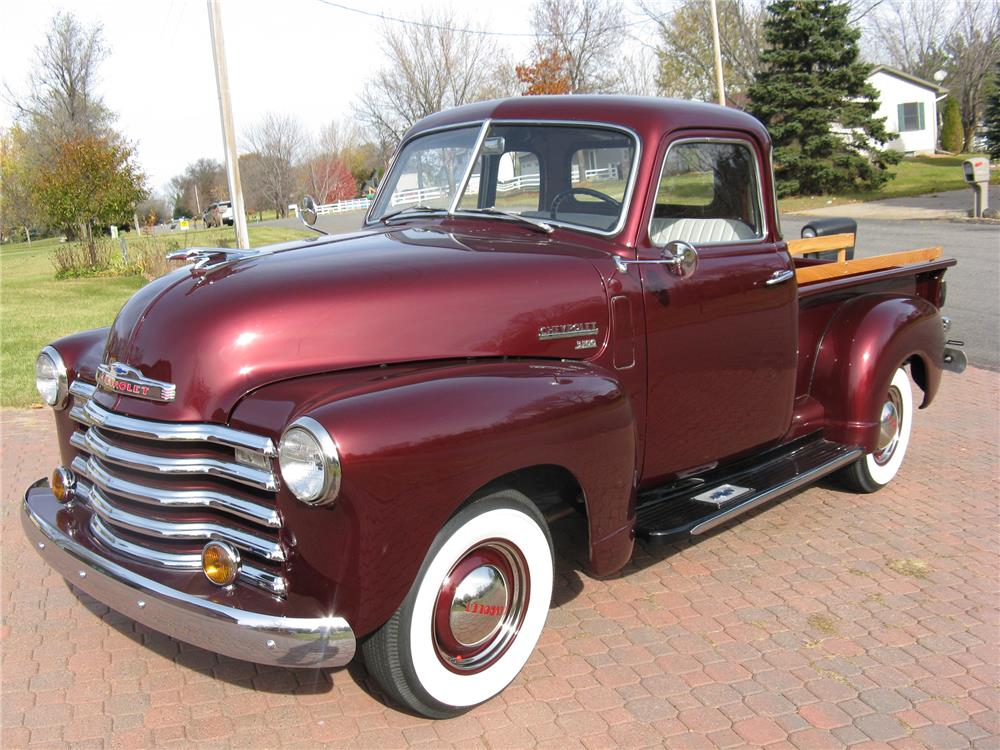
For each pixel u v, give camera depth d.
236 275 3.04
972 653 3.42
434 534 2.64
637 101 3.80
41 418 6.78
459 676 2.89
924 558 4.25
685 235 3.83
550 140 3.79
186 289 3.03
